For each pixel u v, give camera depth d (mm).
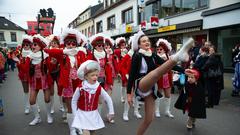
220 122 5656
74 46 5035
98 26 34688
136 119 5988
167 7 17953
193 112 4883
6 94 9203
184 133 4965
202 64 7148
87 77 3795
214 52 7246
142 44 4000
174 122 5703
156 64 3980
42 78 5441
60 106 6902
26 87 6406
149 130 5145
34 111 5574
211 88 6969
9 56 19438
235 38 13211
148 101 3836
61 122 5758
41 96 8742
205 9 14125
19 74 6340
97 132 5035
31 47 5789
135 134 4934
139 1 20812
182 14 16062
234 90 8359
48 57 5523
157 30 18266
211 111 6609
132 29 22625
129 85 3922
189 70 4984
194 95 4926
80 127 3613
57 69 5543
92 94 3732
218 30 13844
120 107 7180
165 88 6035
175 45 16781
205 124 5523
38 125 5527
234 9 11914
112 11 28344
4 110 6809
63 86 4758
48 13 18547
